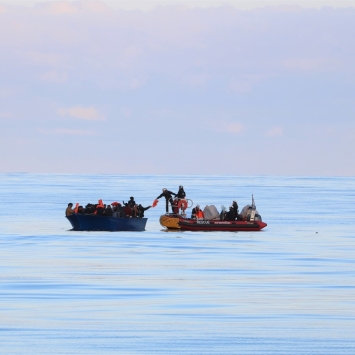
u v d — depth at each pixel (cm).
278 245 16575
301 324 8138
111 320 8244
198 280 10938
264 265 12838
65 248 15538
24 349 7181
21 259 13500
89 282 10662
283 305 9050
